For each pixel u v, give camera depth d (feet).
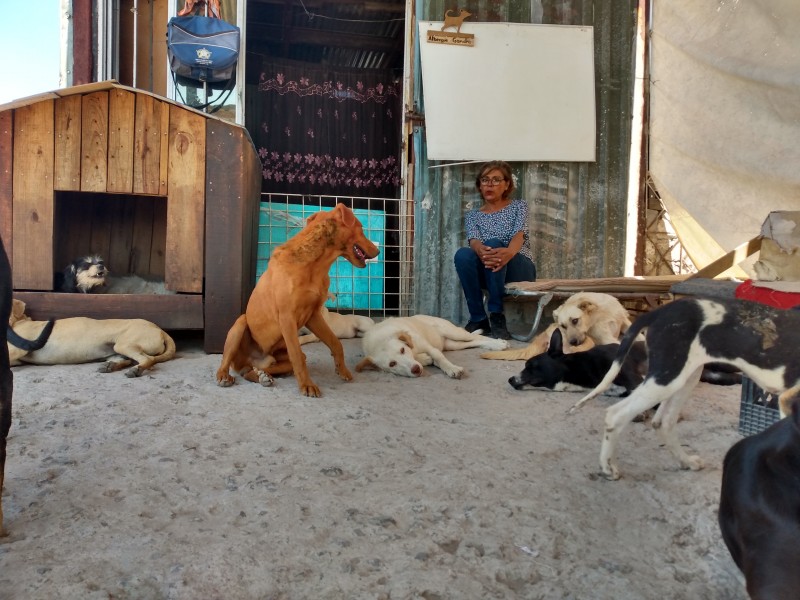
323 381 13.16
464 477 7.82
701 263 25.20
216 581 5.42
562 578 5.69
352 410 10.78
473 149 22.26
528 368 12.60
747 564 4.75
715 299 7.44
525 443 9.21
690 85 22.98
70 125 15.35
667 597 5.43
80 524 6.40
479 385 13.09
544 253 23.06
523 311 23.00
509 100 22.39
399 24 31.60
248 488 7.38
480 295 20.25
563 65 22.65
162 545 6.01
